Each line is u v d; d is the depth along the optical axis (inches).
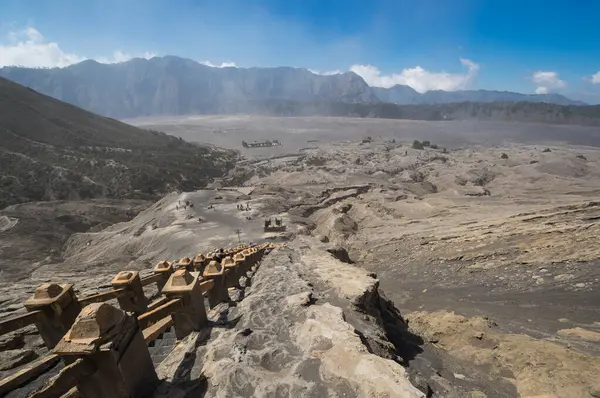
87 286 479.5
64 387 155.4
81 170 5147.6
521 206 2172.7
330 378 210.7
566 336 572.7
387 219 2247.8
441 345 539.8
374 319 394.0
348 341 249.3
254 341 259.3
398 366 220.8
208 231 2588.6
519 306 740.0
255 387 202.4
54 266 1839.3
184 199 3656.5
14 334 285.1
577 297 723.4
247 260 594.9
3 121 5974.4
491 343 510.3
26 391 196.9
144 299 290.5
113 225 3565.5
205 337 267.7
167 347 266.1
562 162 4301.2
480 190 3211.1
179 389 198.7
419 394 194.2
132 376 177.3
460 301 833.5
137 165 5590.6
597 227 1023.6
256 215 2942.9
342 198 3378.4
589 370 398.3
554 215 1301.7
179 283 269.6
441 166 4906.5
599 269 806.5
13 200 4084.6
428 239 1448.1
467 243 1245.1
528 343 480.4
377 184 3882.9
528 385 387.2
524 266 940.6
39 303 214.4
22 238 2928.2
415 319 689.6
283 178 4554.6
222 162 7278.5
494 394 377.4
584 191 2962.6
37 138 6048.2
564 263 888.9
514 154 5398.6
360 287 459.5
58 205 3993.6
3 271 1948.8
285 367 224.4
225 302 369.1
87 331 156.8
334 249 1107.9
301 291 391.5
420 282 1045.8
